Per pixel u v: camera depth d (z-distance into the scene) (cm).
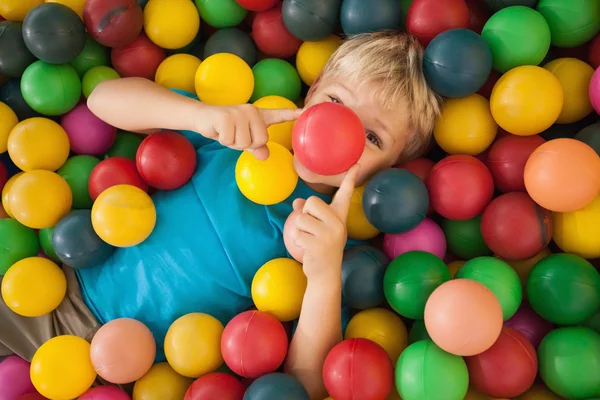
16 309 143
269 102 165
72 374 132
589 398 121
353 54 150
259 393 118
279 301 138
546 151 131
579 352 122
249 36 192
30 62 163
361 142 119
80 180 163
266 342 128
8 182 161
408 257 137
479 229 153
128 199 142
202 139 171
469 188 143
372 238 166
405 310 133
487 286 130
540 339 140
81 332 146
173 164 153
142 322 148
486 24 152
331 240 122
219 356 137
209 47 188
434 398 116
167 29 177
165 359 148
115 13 161
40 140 157
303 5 164
